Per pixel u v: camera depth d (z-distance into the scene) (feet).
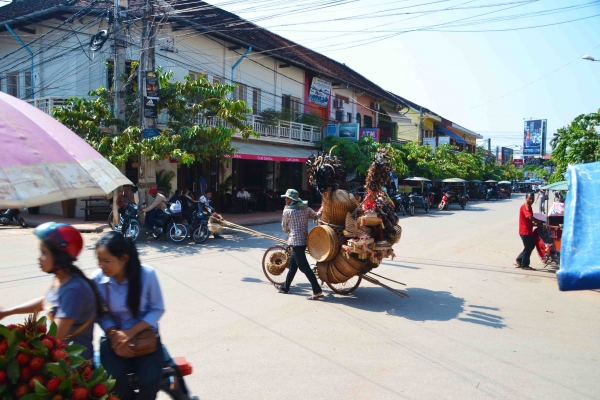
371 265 23.18
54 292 9.40
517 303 23.71
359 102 106.42
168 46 59.77
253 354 16.22
